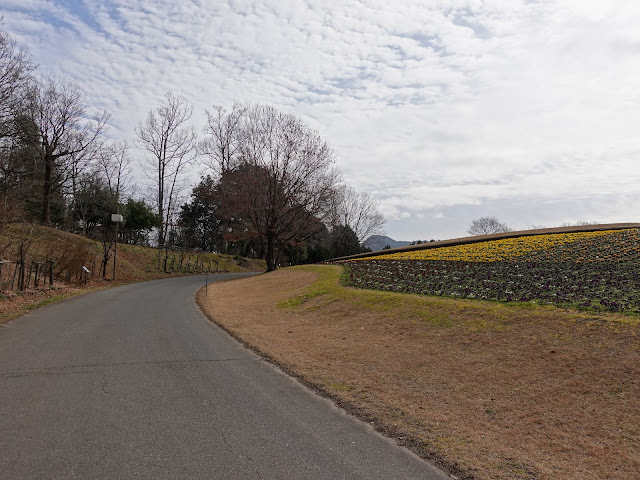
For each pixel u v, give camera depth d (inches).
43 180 1328.7
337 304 543.2
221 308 624.1
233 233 1753.2
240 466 159.8
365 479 154.5
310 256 2479.1
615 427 200.7
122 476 148.4
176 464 159.2
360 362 318.0
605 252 717.9
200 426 196.1
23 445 169.6
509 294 442.9
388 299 503.8
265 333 432.1
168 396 235.0
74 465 155.0
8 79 1051.3
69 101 1663.4
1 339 360.5
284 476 153.7
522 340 313.3
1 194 1001.5
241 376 279.0
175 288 927.0
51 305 565.6
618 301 376.5
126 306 601.0
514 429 204.5
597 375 247.4
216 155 1948.8
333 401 237.9
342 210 2699.3
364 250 2751.0
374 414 219.5
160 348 349.4
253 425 200.1
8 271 717.9
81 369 281.1
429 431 200.7
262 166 1432.1
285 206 1435.8
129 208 1737.2
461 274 621.9
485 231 3390.7
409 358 318.7
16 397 224.7
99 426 191.5
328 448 179.3
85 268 858.1
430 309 429.7
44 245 951.0
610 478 162.4
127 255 1352.1
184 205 2306.8
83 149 1398.9
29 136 1232.2
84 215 1560.0
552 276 540.1
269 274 1200.2
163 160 1959.9
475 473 162.7
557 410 220.7
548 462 173.9
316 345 375.9
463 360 300.8
